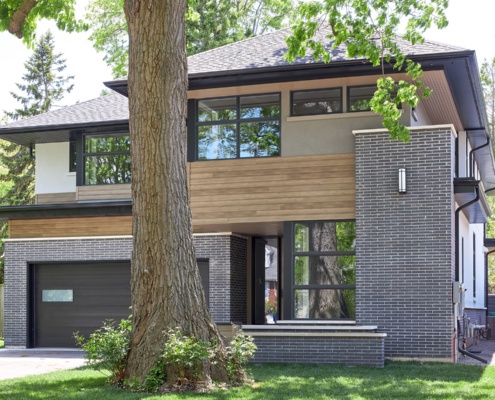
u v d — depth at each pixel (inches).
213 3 1422.2
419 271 662.5
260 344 643.5
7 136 1013.2
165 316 479.8
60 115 1005.8
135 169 495.8
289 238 708.0
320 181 703.7
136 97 494.9
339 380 521.0
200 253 824.3
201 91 735.7
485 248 1245.1
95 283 888.9
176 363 466.3
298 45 592.7
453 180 706.8
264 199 716.0
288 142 717.9
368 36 595.8
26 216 916.6
